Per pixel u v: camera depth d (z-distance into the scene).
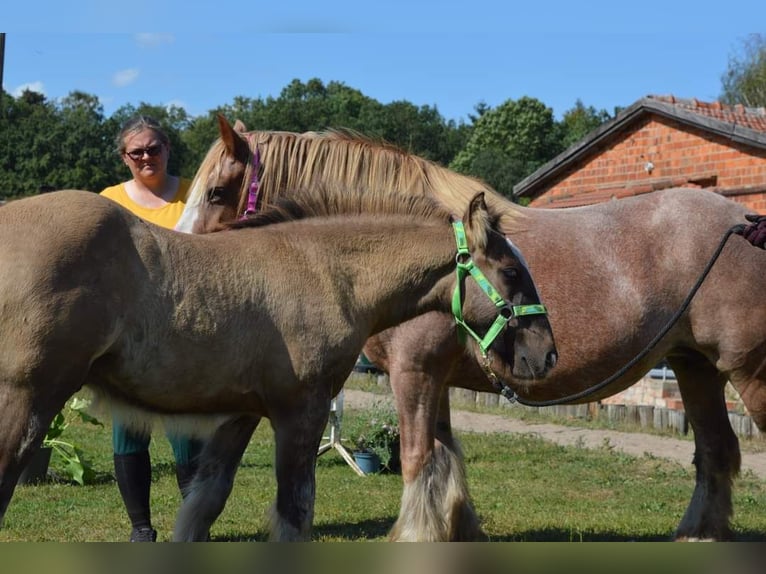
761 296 5.13
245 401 3.97
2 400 3.32
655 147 16.02
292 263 4.08
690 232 5.22
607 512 6.66
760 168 14.40
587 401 5.28
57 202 3.52
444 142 56.12
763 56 45.94
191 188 5.23
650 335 5.20
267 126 52.81
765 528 6.14
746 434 10.11
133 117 5.54
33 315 3.30
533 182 17.89
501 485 7.70
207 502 4.48
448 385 5.25
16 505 6.53
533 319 4.50
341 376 4.16
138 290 3.59
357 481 7.92
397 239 4.38
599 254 5.21
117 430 4.97
